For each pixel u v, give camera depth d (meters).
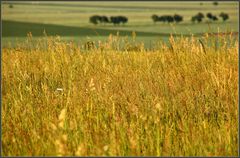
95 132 11.30
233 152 10.76
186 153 10.64
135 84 14.25
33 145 10.85
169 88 14.02
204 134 11.40
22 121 12.25
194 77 14.83
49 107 13.22
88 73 15.84
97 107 12.79
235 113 12.47
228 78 14.38
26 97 14.45
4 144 11.05
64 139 10.16
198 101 13.60
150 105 12.70
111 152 10.33
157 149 10.63
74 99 13.27
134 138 10.97
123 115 12.19
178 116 12.73
